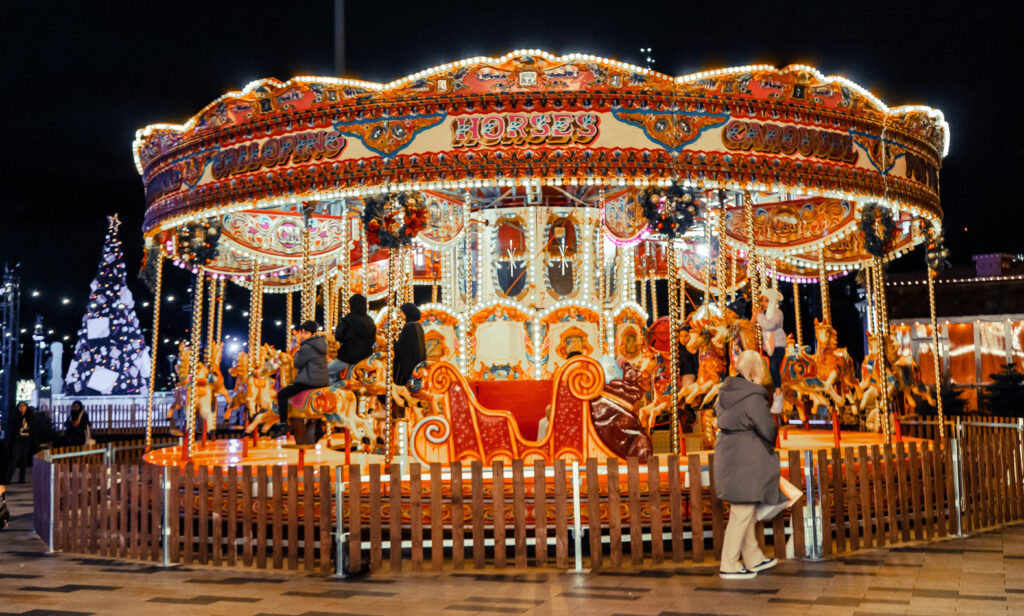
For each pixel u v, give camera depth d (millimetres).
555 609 7859
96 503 11555
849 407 16500
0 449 20156
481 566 9688
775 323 14773
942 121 14148
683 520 10578
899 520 11242
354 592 8750
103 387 35250
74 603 8500
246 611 8062
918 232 15000
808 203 17953
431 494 9680
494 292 15125
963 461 11672
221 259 18828
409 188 11594
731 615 7539
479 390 13445
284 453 15289
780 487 9531
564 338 14961
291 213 18094
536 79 11391
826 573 9125
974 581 8680
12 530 13961
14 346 33156
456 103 11438
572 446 11391
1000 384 30453
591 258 15219
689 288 25844
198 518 11125
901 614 7465
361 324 13688
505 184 11484
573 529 10109
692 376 14312
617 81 11414
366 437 12734
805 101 12086
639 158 11438
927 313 34156
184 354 16656
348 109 11672
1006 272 34562
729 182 11695
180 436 16141
